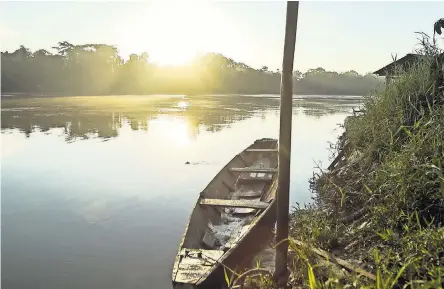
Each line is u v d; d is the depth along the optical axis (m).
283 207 4.61
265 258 5.86
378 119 7.37
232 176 9.84
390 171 5.17
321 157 14.03
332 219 5.78
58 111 33.00
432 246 3.75
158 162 13.66
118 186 10.70
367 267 4.23
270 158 12.09
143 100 54.25
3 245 6.93
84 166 12.98
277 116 30.80
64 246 6.89
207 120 27.52
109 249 6.79
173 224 7.95
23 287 5.53
